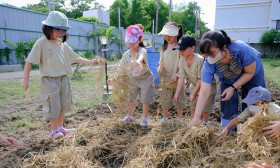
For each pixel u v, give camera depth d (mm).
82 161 2826
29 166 2760
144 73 4012
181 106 4195
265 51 27062
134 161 2607
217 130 3090
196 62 3758
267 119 2488
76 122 4535
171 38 4051
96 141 3311
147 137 3045
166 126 3209
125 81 3875
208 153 2637
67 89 3791
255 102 2801
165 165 2629
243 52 2824
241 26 28859
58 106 3602
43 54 3490
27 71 3480
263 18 27688
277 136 2391
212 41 2619
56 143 3383
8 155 3160
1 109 5504
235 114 3430
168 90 4203
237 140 2643
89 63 4191
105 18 39969
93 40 24719
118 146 3221
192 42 3611
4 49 15727
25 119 4723
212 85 3748
